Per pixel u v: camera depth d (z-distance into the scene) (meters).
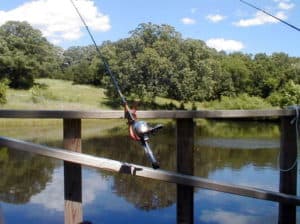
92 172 11.99
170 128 27.38
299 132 4.72
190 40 64.69
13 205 8.77
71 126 4.00
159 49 62.53
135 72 59.81
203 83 62.06
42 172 12.50
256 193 4.34
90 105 52.88
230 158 15.70
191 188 4.30
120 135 25.06
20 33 74.62
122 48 65.94
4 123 31.89
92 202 9.00
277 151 18.02
